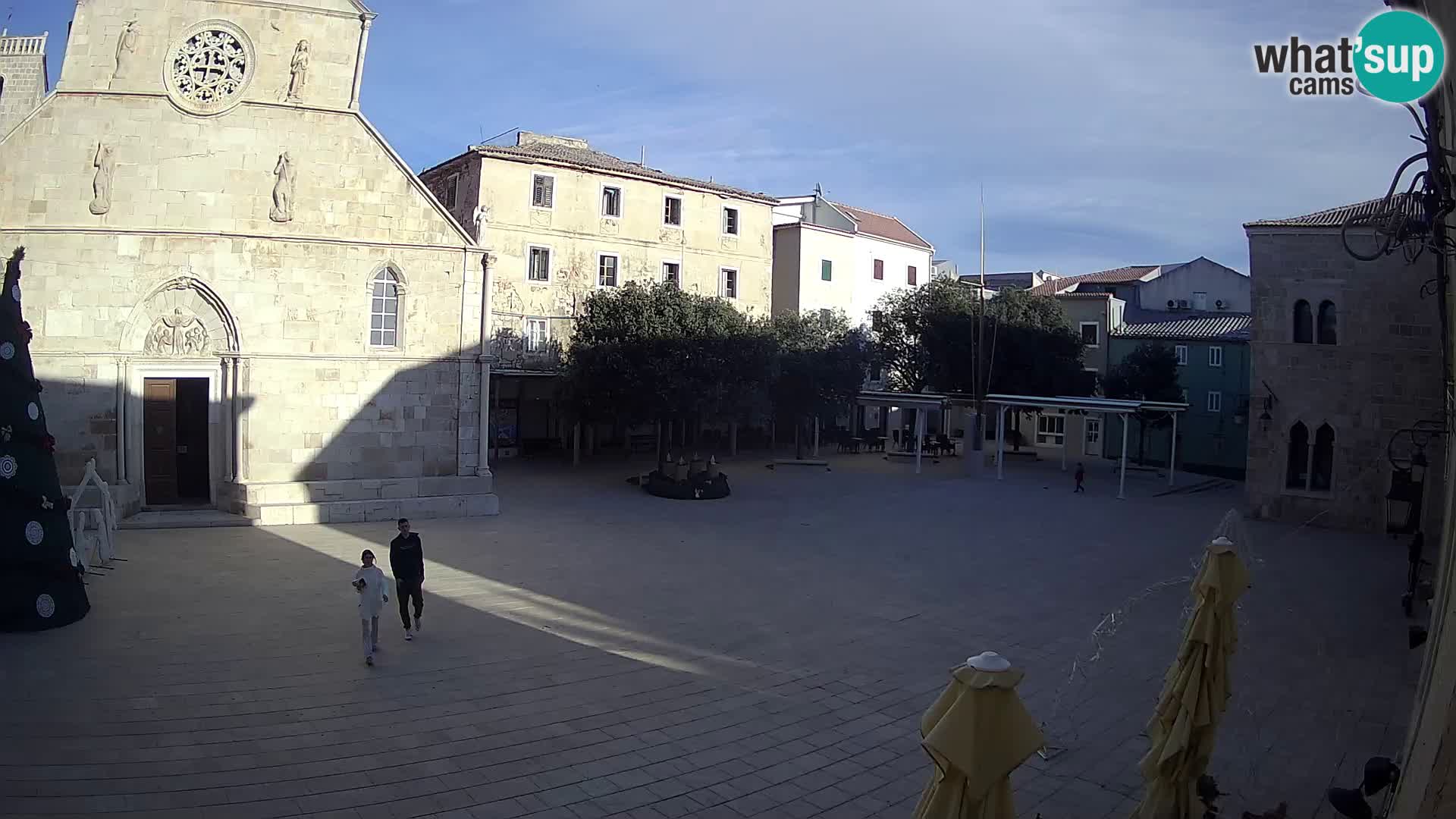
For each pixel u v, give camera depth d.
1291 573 23.81
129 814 9.07
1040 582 21.86
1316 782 10.97
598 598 18.84
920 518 31.23
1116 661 15.70
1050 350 52.62
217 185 26.02
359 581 13.98
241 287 26.19
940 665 15.16
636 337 35.81
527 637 15.91
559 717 12.27
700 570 21.88
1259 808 10.21
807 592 20.03
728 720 12.40
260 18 26.45
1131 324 60.94
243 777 10.07
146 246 25.38
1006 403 42.72
